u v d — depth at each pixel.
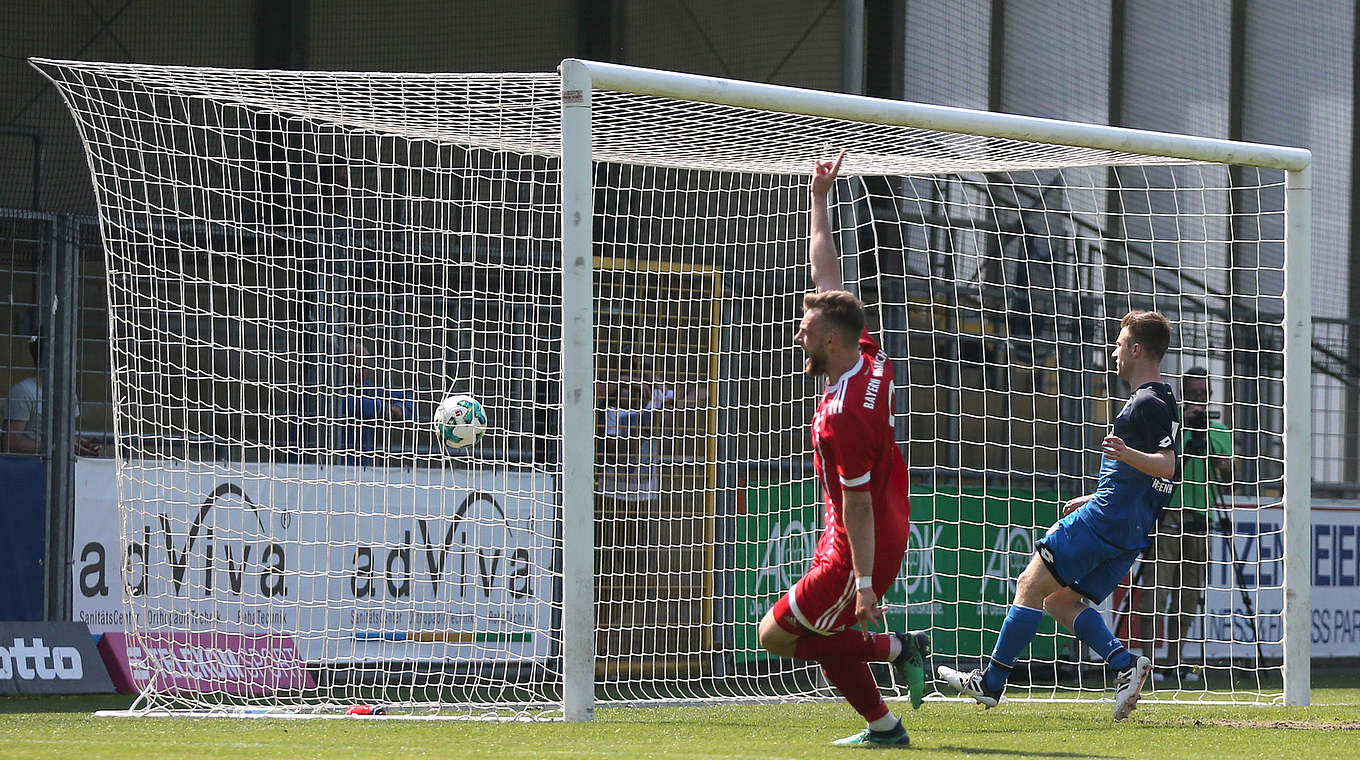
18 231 30.86
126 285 30.45
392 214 32.19
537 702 26.19
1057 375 38.19
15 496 29.92
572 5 35.94
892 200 36.53
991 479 36.97
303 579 31.23
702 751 16.56
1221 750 17.11
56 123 32.41
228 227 33.12
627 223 32.97
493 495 33.00
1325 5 44.47
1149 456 20.89
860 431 15.73
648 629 34.00
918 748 17.09
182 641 28.89
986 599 36.25
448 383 34.00
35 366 30.72
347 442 32.75
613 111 24.70
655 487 34.62
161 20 33.41
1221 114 42.62
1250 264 41.31
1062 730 19.86
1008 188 38.06
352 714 23.88
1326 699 30.58
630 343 35.28
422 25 35.06
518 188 34.50
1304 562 25.97
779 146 27.48
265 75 24.17
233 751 16.67
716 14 36.75
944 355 36.91
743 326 36.31
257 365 32.91
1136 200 39.94
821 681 31.22
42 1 32.38
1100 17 40.94
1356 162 44.41
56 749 16.91
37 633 28.48
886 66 37.62
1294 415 25.91
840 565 16.41
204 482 30.95
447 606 32.25
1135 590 36.09
